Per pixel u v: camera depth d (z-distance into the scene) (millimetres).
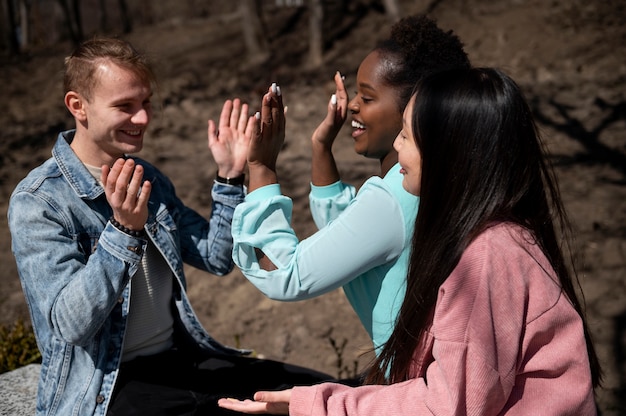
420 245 1651
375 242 1868
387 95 1979
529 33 10422
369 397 1675
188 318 2377
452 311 1554
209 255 2441
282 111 2055
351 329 4707
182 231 2473
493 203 1598
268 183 2049
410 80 1956
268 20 13203
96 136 2148
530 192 1668
